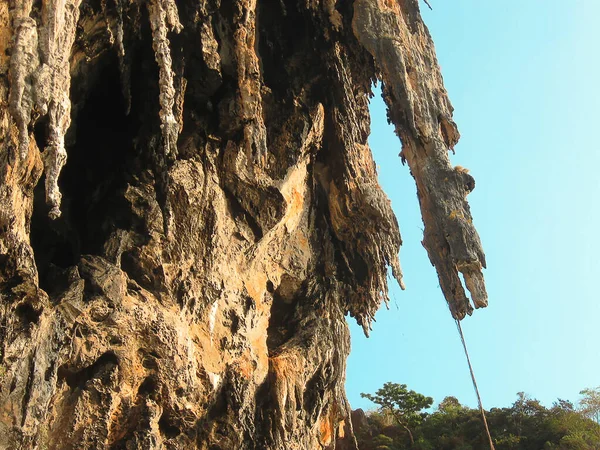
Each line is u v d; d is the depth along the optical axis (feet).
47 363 51.67
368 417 202.80
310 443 76.38
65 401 55.31
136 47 64.69
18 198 50.26
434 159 85.81
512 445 175.42
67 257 63.93
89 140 66.69
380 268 86.99
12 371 48.98
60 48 50.31
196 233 66.90
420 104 85.61
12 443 47.98
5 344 49.08
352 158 84.28
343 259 86.79
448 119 87.76
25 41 47.93
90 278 58.80
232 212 72.13
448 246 83.76
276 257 78.84
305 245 82.89
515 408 191.83
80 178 65.77
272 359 73.77
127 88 63.77
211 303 67.00
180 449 61.87
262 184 72.79
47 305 52.95
